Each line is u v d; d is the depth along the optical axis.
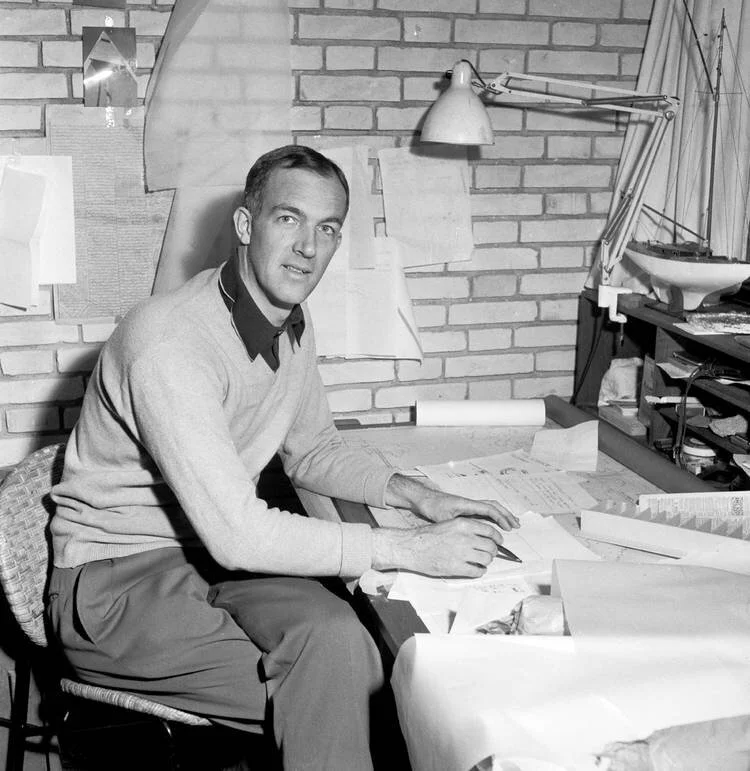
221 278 1.58
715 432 2.01
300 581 1.55
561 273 2.54
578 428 2.00
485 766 0.91
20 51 2.15
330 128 2.33
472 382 2.56
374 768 1.71
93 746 2.13
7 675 2.24
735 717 0.97
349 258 2.39
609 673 1.04
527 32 2.38
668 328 2.07
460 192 2.42
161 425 1.44
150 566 1.59
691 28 2.30
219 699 1.51
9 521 1.61
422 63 2.34
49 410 2.33
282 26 2.23
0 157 2.18
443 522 1.44
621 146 2.50
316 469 1.78
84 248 2.26
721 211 2.31
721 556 1.39
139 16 2.18
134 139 2.23
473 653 1.08
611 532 1.50
